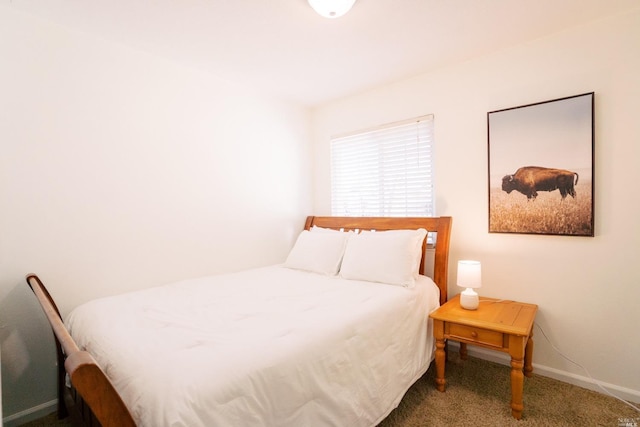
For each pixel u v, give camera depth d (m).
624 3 1.76
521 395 1.72
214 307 1.70
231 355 1.12
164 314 1.58
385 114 2.92
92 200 2.01
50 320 1.11
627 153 1.86
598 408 1.81
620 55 1.87
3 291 1.72
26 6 1.71
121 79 2.14
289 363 1.18
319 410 1.26
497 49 2.27
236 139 2.82
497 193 2.31
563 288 2.10
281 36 2.05
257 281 2.30
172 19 1.85
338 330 1.44
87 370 0.75
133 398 0.96
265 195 3.07
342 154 3.30
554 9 1.80
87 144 1.99
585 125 1.96
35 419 1.82
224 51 2.24
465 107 2.46
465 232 2.49
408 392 1.99
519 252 2.26
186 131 2.48
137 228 2.21
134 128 2.20
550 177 2.09
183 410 0.88
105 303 1.76
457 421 1.71
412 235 2.36
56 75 1.87
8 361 1.75
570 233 2.04
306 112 3.48
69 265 1.93
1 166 1.70
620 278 1.90
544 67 2.12
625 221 1.88
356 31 2.00
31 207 1.79
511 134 2.24
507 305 2.16
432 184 2.68
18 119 1.75
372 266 2.30
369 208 3.10
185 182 2.47
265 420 1.06
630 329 1.88
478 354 2.46
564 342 2.10
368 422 1.47
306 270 2.65
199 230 2.56
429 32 2.03
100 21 1.86
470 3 1.73
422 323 2.05
